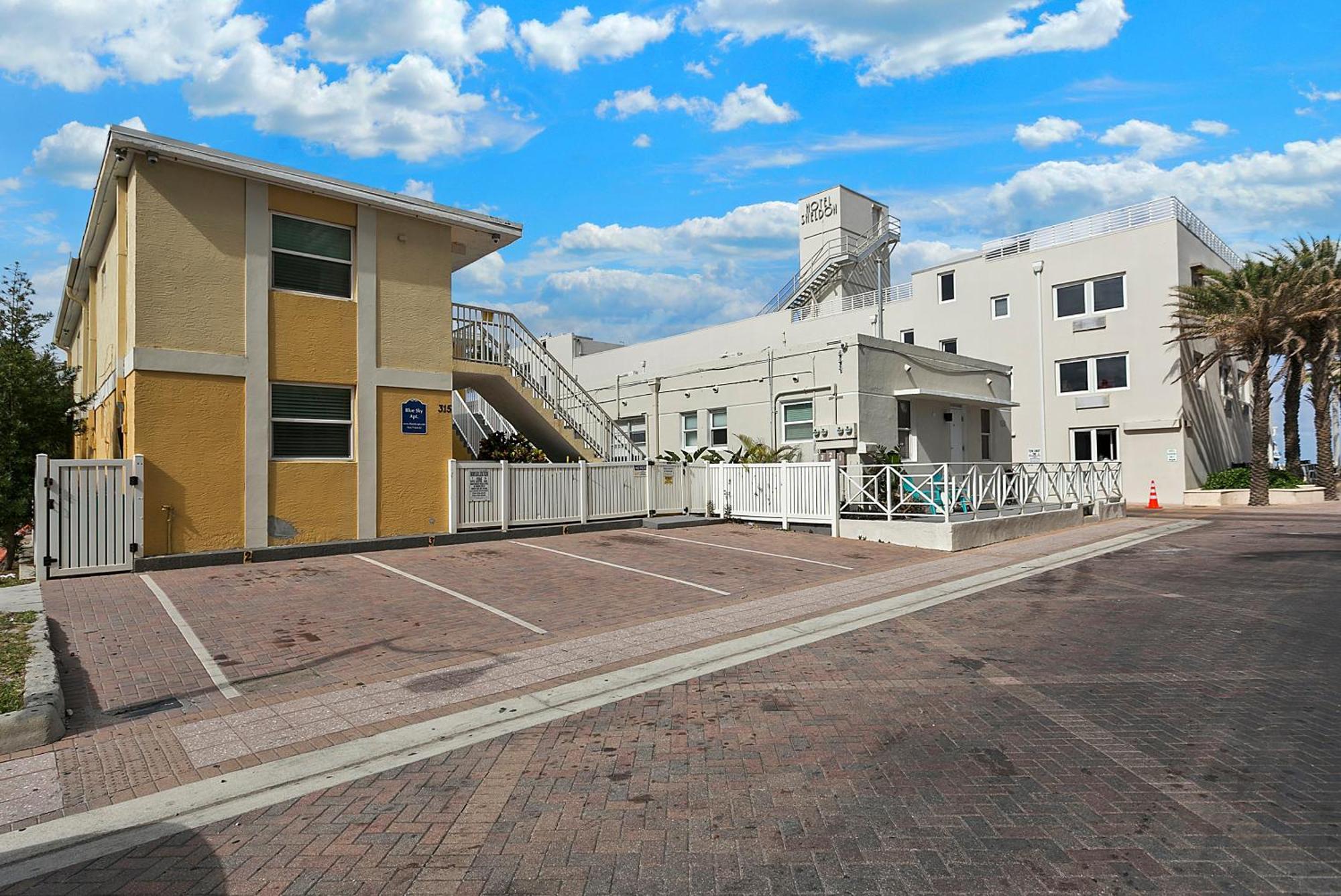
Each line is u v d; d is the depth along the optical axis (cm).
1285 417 2995
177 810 432
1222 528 1956
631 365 3944
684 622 891
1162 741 504
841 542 1577
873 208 4159
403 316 1435
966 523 1544
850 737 525
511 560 1262
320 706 606
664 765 483
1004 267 3288
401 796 446
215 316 1212
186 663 708
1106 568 1313
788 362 2127
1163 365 2881
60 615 859
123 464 1102
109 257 1449
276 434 1287
